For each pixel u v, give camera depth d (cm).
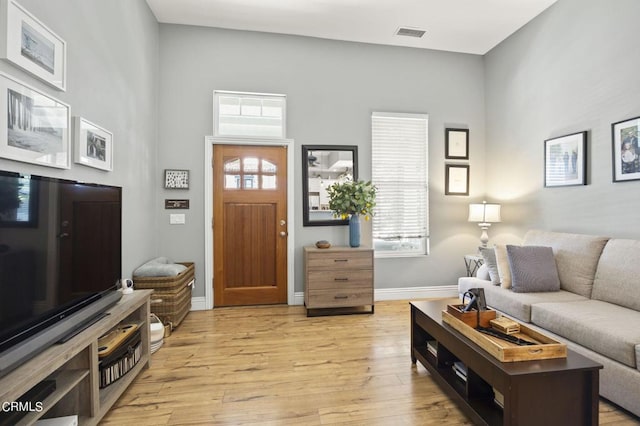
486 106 418
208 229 355
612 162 263
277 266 372
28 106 154
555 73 318
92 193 181
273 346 260
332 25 355
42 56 163
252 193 366
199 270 354
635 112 248
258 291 369
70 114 187
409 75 401
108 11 238
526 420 133
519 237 366
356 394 192
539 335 159
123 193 263
